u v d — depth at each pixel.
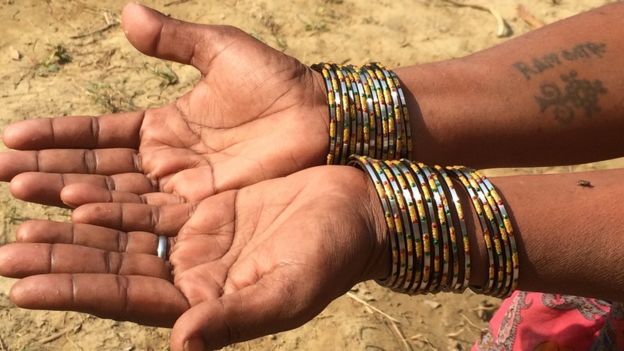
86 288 0.35
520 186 0.40
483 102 0.48
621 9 0.50
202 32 0.48
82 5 0.86
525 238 0.39
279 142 0.47
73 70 0.80
